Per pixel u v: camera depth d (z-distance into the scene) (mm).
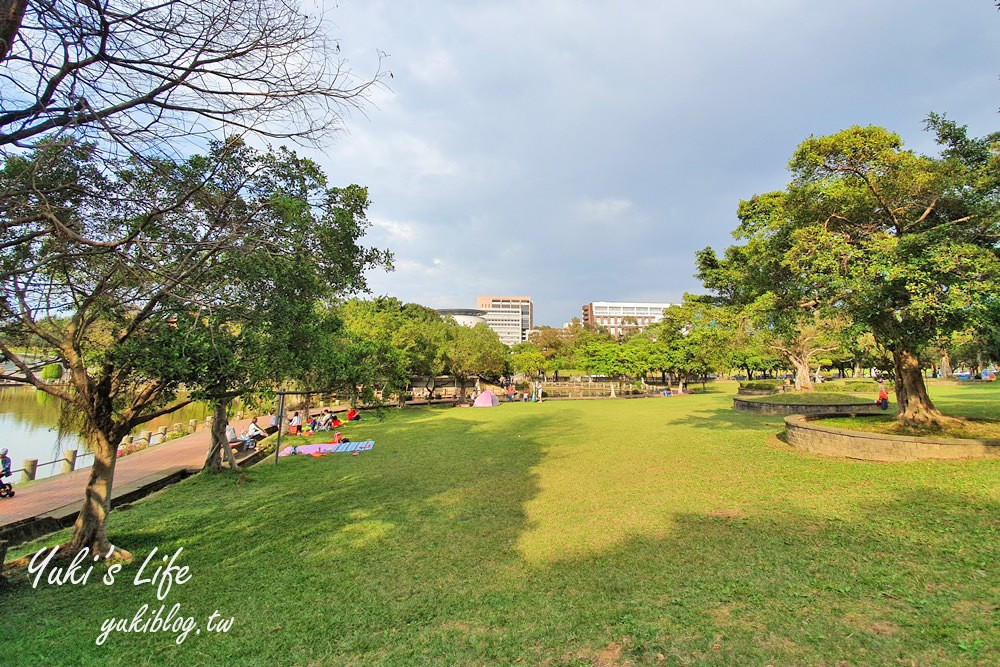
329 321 8438
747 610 4062
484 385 48281
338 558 6043
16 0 3213
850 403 20109
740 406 23172
